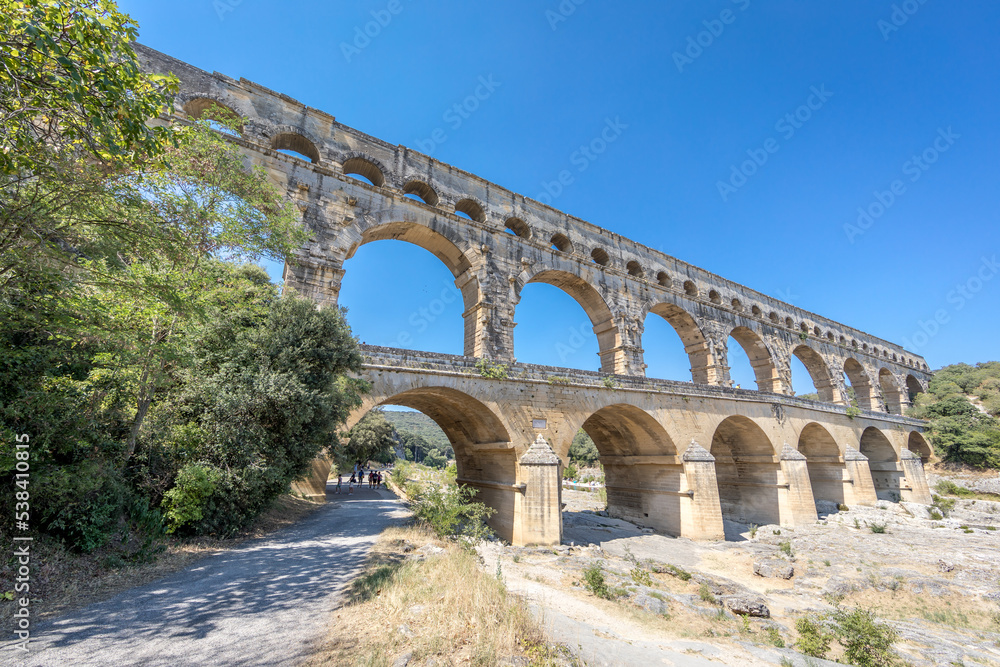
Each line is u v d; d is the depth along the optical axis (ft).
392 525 70.54
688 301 143.84
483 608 33.78
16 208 28.89
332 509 89.92
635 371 121.49
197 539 50.60
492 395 84.02
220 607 32.99
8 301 32.83
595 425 120.37
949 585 75.31
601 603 49.39
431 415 103.96
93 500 40.78
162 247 38.58
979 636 57.57
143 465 49.96
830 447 152.15
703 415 114.01
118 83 27.99
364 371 71.36
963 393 257.75
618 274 129.80
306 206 85.10
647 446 113.91
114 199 33.71
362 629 30.22
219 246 53.01
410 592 36.14
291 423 55.93
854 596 72.79
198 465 50.26
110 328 39.29
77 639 26.71
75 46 27.40
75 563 36.91
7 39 25.57
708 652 38.37
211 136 53.01
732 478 138.31
